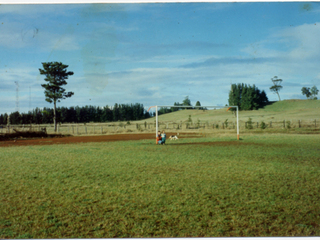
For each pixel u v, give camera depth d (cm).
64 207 545
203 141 2191
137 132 4025
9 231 436
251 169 925
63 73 4134
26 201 584
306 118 6100
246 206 544
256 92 10250
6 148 1769
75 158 1220
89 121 9662
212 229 440
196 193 634
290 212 512
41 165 1031
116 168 956
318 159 1149
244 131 3784
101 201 579
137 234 422
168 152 1435
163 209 529
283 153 1346
